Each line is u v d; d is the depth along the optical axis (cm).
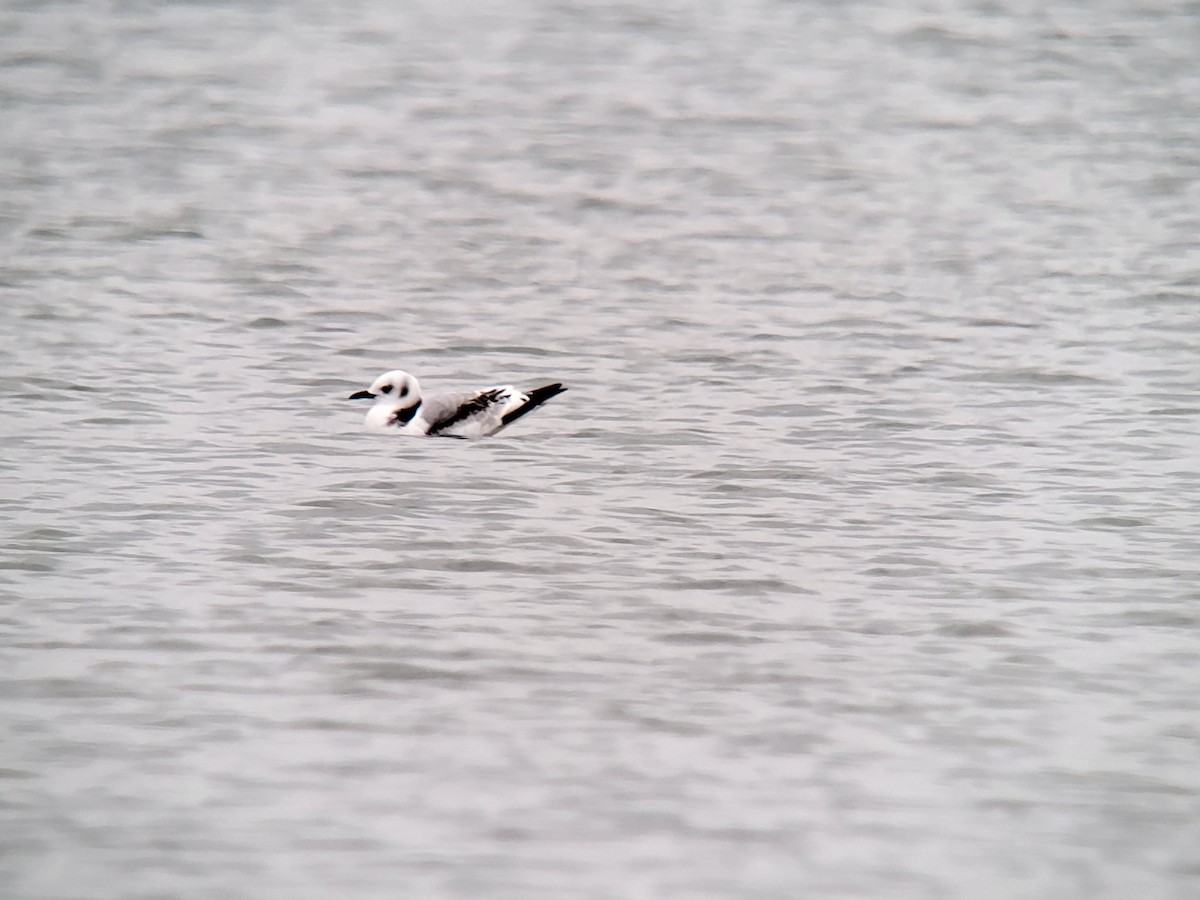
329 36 4931
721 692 1519
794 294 2914
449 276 2995
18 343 2522
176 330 2627
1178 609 1691
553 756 1406
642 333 2689
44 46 4669
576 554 1816
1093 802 1352
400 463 2086
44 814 1300
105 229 3192
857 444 2184
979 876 1257
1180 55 4756
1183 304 2844
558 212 3444
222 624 1619
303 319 2719
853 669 1564
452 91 4406
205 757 1385
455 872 1244
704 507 1959
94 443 2117
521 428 2239
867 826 1317
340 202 3469
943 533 1884
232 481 2002
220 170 3666
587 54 4791
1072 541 1864
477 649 1588
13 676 1502
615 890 1230
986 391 2405
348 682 1519
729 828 1309
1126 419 2283
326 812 1316
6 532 1816
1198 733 1453
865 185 3644
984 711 1489
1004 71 4603
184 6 5197
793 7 5316
